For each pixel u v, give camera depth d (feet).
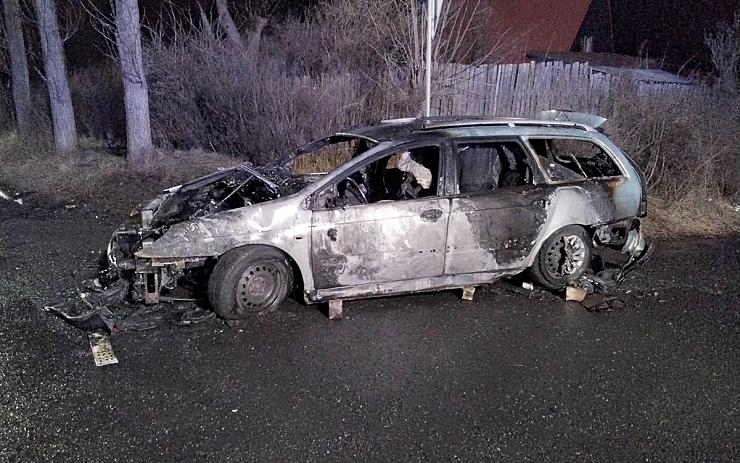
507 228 18.06
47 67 37.99
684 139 29.99
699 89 33.78
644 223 26.91
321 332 16.30
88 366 14.35
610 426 12.41
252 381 13.85
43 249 22.72
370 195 19.26
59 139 38.91
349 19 42.88
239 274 16.42
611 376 14.39
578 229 19.10
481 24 43.39
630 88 33.71
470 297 18.57
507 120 19.15
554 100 36.47
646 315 17.92
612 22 60.64
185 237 16.17
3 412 12.52
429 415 12.68
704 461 11.38
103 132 44.09
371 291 17.42
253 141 35.55
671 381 14.23
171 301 17.35
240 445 11.60
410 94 35.65
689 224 27.04
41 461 11.07
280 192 17.44
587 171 21.06
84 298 17.13
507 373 14.44
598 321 17.43
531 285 19.63
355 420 12.45
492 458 11.35
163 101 39.24
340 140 19.71
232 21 53.98
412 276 17.56
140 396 13.16
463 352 15.43
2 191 32.04
